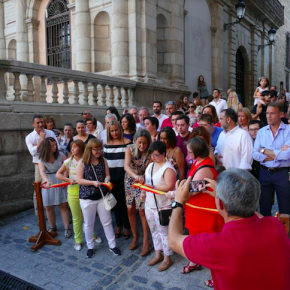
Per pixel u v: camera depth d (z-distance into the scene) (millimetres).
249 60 18344
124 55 9812
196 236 1656
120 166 4309
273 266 1487
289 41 26062
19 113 5918
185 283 3205
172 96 11070
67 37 11938
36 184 4250
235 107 8766
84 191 3785
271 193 3816
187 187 1878
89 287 3223
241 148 3797
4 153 5727
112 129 4316
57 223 5074
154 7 10320
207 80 13805
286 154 3535
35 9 12898
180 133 4254
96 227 4840
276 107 3613
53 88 7137
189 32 12453
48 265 3703
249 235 1523
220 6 14336
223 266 1503
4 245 4285
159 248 3602
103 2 10289
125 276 3410
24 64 6242
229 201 1561
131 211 3969
